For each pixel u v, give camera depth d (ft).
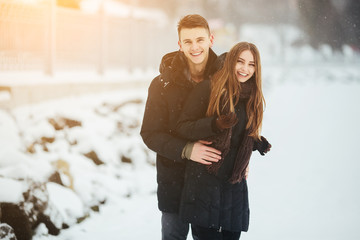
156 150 8.72
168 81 8.82
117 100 31.83
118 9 63.77
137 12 69.72
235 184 8.75
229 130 8.29
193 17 8.70
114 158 22.35
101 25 41.32
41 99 27.17
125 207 17.70
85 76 36.60
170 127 8.98
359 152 30.42
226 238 9.11
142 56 54.19
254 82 8.64
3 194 12.89
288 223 16.11
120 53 52.24
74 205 15.85
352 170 25.20
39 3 31.22
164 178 9.34
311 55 180.96
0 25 29.76
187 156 8.44
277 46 195.72
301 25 190.19
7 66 30.25
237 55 8.36
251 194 19.97
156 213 17.13
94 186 18.16
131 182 20.36
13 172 14.01
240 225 8.75
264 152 9.14
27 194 13.56
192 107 8.54
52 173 16.47
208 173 8.61
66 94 30.07
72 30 41.11
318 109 55.88
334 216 17.04
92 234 14.69
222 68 8.54
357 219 16.67
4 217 12.73
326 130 40.14
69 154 20.39
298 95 76.74
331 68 147.13
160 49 62.69
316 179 23.02
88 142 21.89
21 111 23.77
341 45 181.47
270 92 81.71
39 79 28.63
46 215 14.01
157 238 14.61
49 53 31.71
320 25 182.19
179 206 9.05
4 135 18.48
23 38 31.76
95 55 43.09
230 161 8.64
